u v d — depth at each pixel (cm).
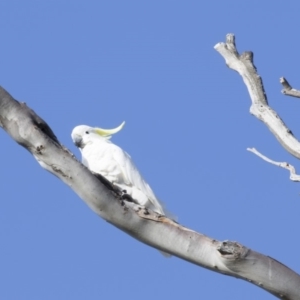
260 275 740
